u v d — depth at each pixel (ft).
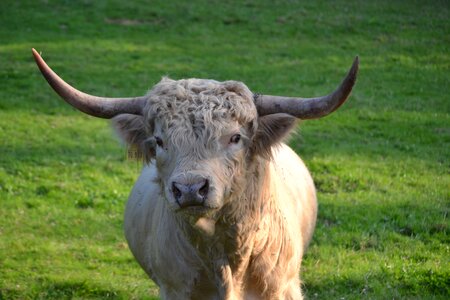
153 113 34.76
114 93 110.83
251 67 123.85
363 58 128.77
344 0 165.07
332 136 91.81
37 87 114.11
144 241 44.24
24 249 65.26
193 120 33.60
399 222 66.39
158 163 35.04
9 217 72.28
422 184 76.28
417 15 153.07
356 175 78.28
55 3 160.56
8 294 57.11
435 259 59.06
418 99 106.52
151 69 123.13
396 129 94.02
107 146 91.71
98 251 64.95
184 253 37.99
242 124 34.45
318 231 65.00
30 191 78.38
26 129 97.30
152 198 43.73
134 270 61.41
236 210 35.58
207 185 32.27
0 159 86.94
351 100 105.91
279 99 36.14
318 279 56.34
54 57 128.57
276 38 140.87
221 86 34.91
